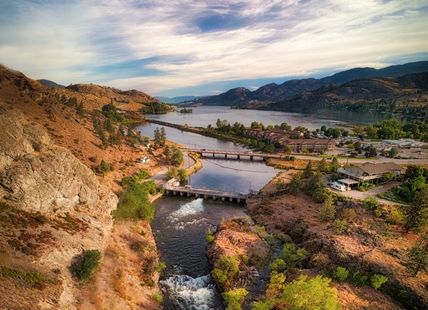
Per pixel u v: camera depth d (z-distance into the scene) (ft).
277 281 165.37
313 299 126.41
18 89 388.16
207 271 195.62
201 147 638.53
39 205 166.09
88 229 178.50
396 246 190.29
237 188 367.25
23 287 112.47
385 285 162.91
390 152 464.24
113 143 422.82
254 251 209.36
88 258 143.74
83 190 201.77
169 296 169.07
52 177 180.24
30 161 173.47
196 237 239.71
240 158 536.83
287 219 259.80
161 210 295.89
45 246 138.00
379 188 295.07
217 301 166.30
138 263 185.47
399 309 148.87
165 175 391.45
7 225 139.23
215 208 303.89
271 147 558.15
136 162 401.29
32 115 356.59
